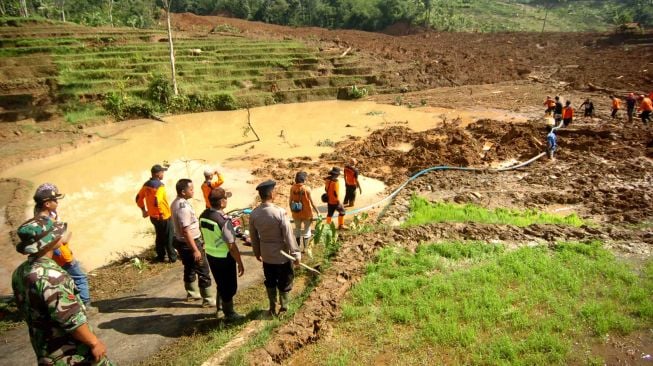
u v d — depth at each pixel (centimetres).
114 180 1722
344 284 767
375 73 3881
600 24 8425
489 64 4391
